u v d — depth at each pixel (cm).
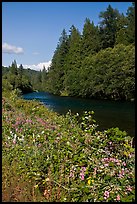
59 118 1166
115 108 3231
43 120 1135
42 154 636
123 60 4978
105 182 501
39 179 565
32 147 695
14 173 596
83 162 557
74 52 6944
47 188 538
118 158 587
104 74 5244
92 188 493
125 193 474
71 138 668
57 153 615
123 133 643
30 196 528
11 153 691
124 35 6184
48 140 750
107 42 6688
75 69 6394
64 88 7106
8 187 549
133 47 5125
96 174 521
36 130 889
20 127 946
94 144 638
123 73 4925
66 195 510
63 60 7688
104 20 6725
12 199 525
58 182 540
